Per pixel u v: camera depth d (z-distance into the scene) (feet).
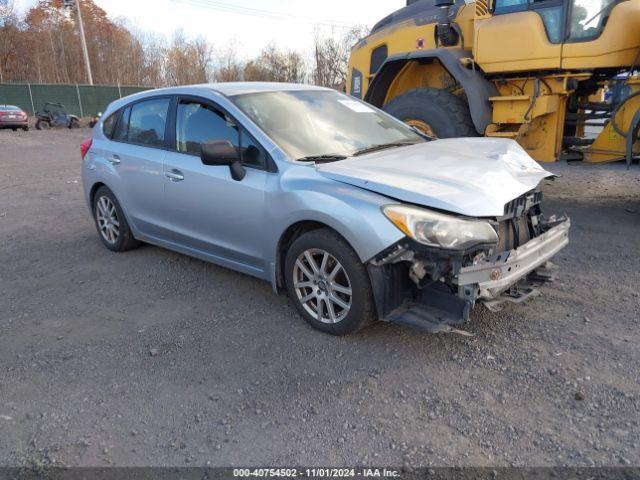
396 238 10.69
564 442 8.89
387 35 28.32
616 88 21.47
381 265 11.15
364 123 15.81
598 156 21.50
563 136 22.71
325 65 134.62
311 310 12.99
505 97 22.54
